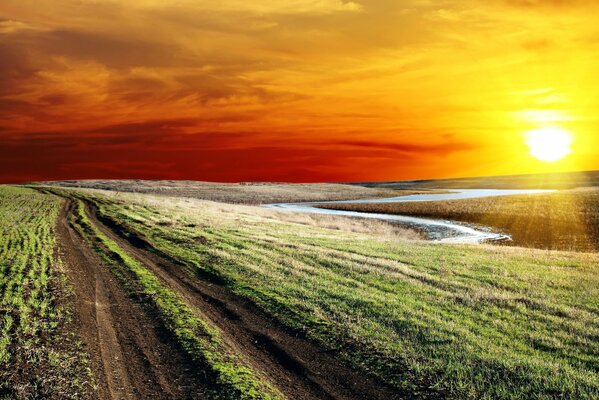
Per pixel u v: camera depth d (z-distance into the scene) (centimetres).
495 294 1622
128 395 928
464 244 2914
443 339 1222
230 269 2000
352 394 975
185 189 11881
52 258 2052
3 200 4909
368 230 4803
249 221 3956
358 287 1722
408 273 1948
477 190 14325
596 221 4934
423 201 8412
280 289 1689
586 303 1546
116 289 1677
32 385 927
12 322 1245
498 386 982
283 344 1229
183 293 1661
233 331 1317
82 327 1263
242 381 995
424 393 972
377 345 1194
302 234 3200
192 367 1066
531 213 5759
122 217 3838
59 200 5181
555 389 963
